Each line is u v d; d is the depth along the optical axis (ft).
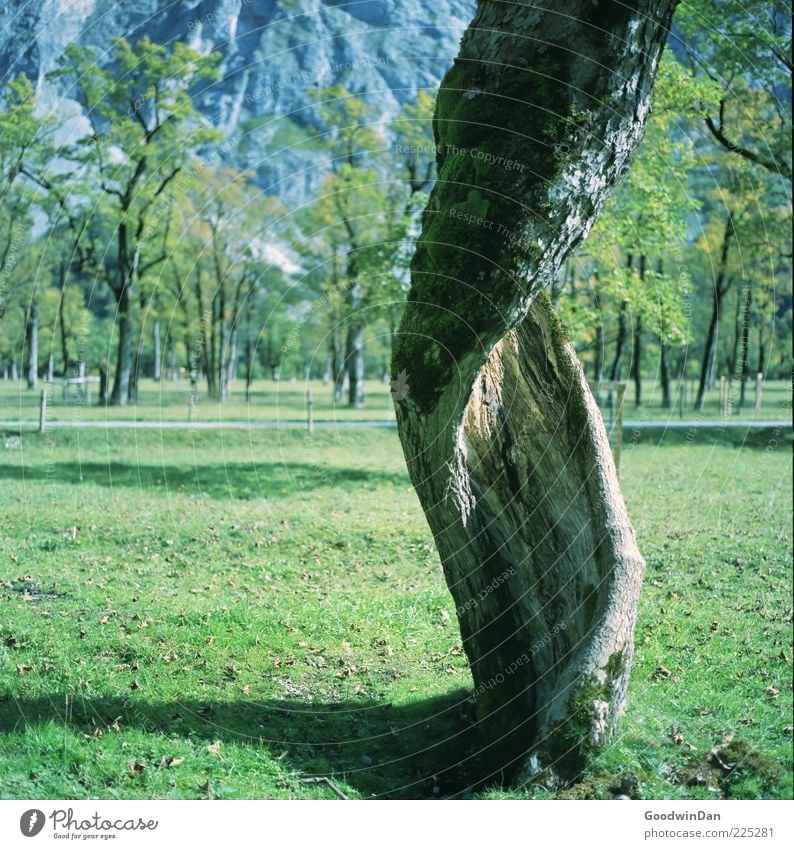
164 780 17.46
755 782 17.87
